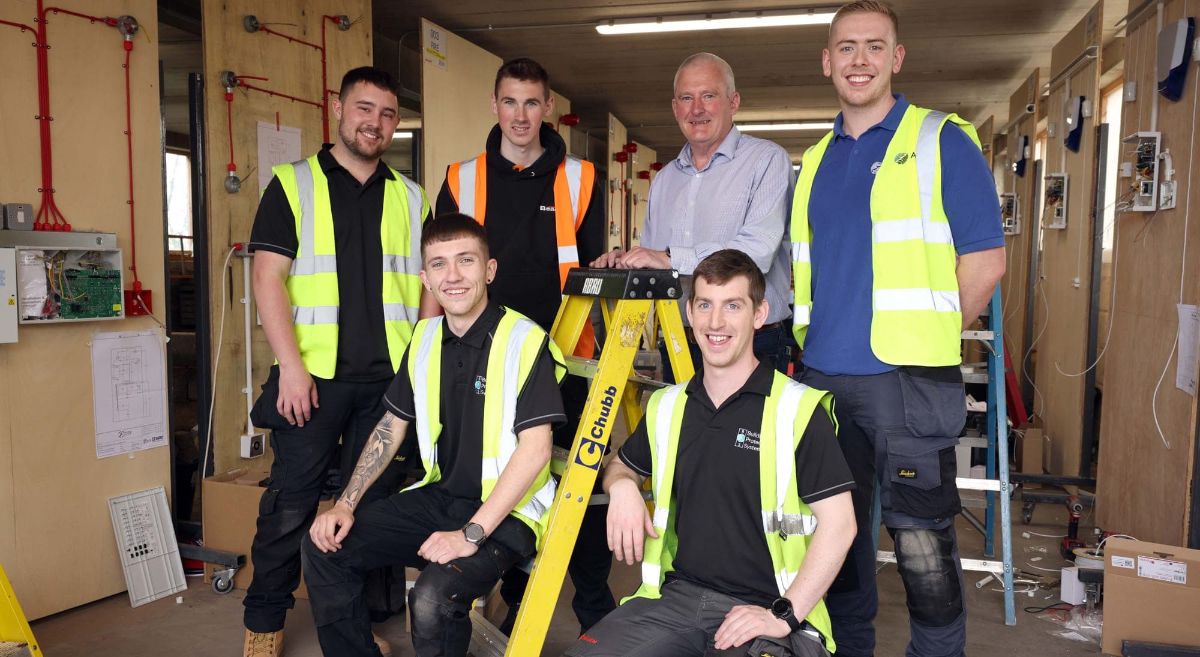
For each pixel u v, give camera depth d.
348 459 2.69
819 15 6.02
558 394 2.02
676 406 1.88
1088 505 4.16
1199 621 2.59
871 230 2.02
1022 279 6.31
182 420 4.11
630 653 1.72
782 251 2.57
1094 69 4.65
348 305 2.55
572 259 2.74
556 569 1.90
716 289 1.78
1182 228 3.19
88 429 3.01
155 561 3.15
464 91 6.05
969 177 1.94
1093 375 4.56
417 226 2.73
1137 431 3.57
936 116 2.01
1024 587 3.31
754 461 1.79
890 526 2.04
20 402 2.80
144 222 3.19
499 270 2.72
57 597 2.92
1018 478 4.35
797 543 1.76
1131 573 2.67
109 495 3.09
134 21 3.10
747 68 7.94
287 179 2.49
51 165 2.85
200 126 3.46
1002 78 8.14
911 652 2.04
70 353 2.95
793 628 1.66
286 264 2.49
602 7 6.03
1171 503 3.20
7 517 2.77
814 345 2.13
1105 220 5.65
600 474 2.25
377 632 2.75
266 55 3.77
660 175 2.81
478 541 1.91
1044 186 5.89
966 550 3.74
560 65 7.86
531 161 2.76
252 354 3.72
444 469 2.16
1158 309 3.39
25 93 2.77
